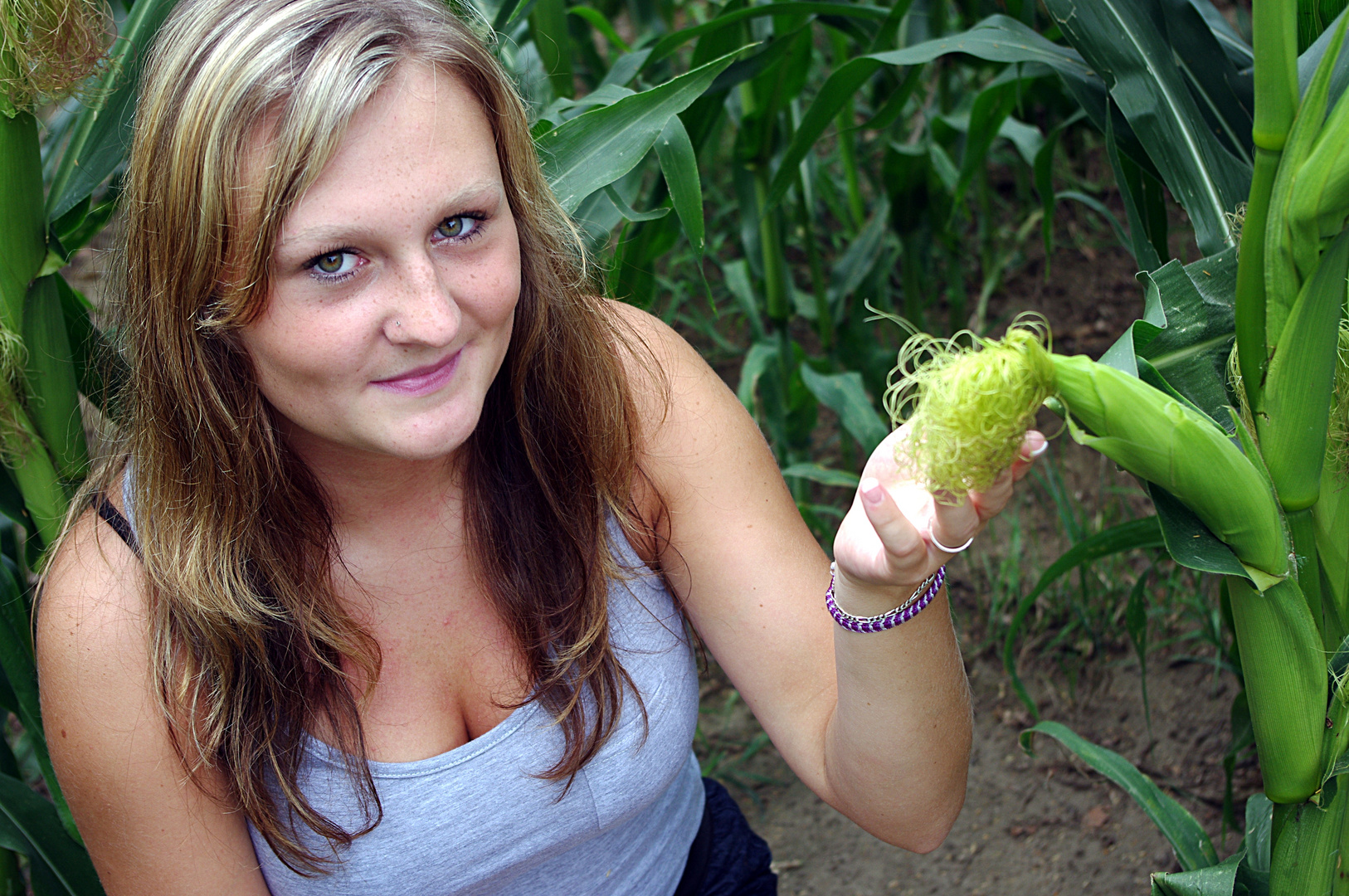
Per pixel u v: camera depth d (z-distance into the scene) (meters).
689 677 1.33
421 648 1.22
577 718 1.22
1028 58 1.75
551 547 1.21
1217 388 1.11
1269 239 0.95
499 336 1.04
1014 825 2.34
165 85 0.94
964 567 2.89
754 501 1.28
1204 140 1.42
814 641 1.25
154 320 1.04
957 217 3.65
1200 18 1.55
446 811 1.20
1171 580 2.57
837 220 3.91
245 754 1.15
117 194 1.52
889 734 1.09
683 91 1.54
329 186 0.91
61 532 1.18
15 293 1.40
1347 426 1.03
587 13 2.53
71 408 1.50
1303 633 1.02
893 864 2.34
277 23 0.90
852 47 3.30
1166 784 2.33
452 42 0.95
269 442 1.09
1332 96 1.00
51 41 1.29
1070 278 3.57
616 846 1.34
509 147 1.08
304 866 1.21
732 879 1.48
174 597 1.10
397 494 1.17
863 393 2.57
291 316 0.96
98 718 1.13
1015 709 2.57
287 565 1.14
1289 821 1.13
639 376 1.27
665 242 2.30
